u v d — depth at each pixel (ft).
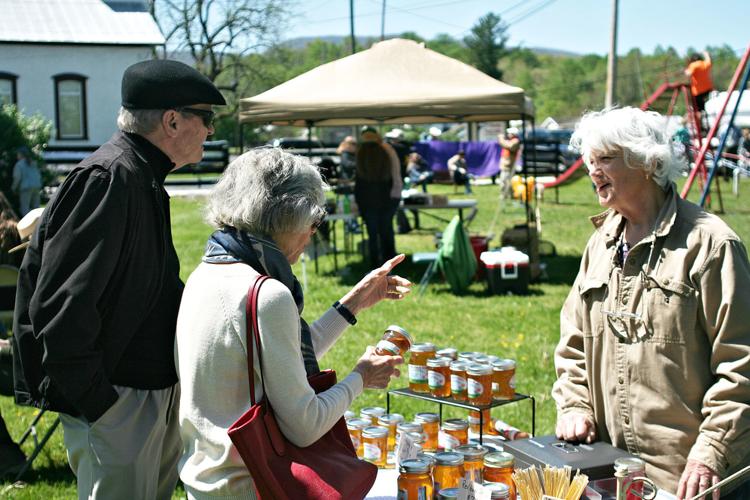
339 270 39.42
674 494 8.45
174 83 9.02
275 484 7.13
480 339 26.09
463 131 143.95
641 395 8.57
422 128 153.38
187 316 7.75
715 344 8.17
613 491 8.27
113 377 9.02
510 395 10.08
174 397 9.62
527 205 36.50
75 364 8.34
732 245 8.14
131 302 8.83
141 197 8.82
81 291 8.29
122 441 9.05
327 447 7.73
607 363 8.91
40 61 101.35
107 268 8.43
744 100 85.56
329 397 7.71
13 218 18.01
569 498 7.84
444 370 10.21
